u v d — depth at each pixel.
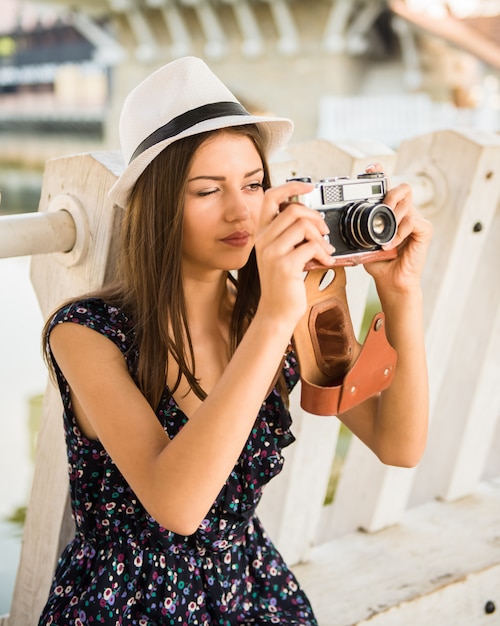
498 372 2.01
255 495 1.30
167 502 1.07
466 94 22.19
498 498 2.11
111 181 1.35
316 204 1.09
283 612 1.37
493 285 1.93
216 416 1.05
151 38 23.25
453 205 1.72
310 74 20.88
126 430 1.13
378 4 20.39
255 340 1.06
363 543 1.89
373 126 20.45
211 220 1.20
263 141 1.33
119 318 1.24
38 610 1.63
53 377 1.29
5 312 5.27
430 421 1.99
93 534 1.29
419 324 1.30
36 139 25.42
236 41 21.91
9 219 1.36
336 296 1.23
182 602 1.26
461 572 1.78
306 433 1.70
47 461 1.55
